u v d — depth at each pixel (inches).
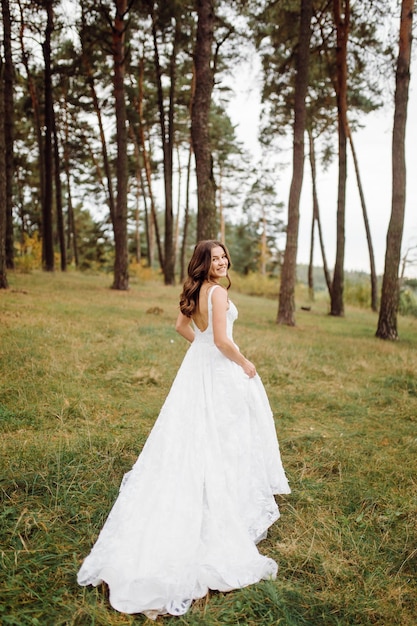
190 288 111.7
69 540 107.9
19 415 173.8
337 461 160.9
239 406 109.7
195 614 89.6
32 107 861.2
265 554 109.7
